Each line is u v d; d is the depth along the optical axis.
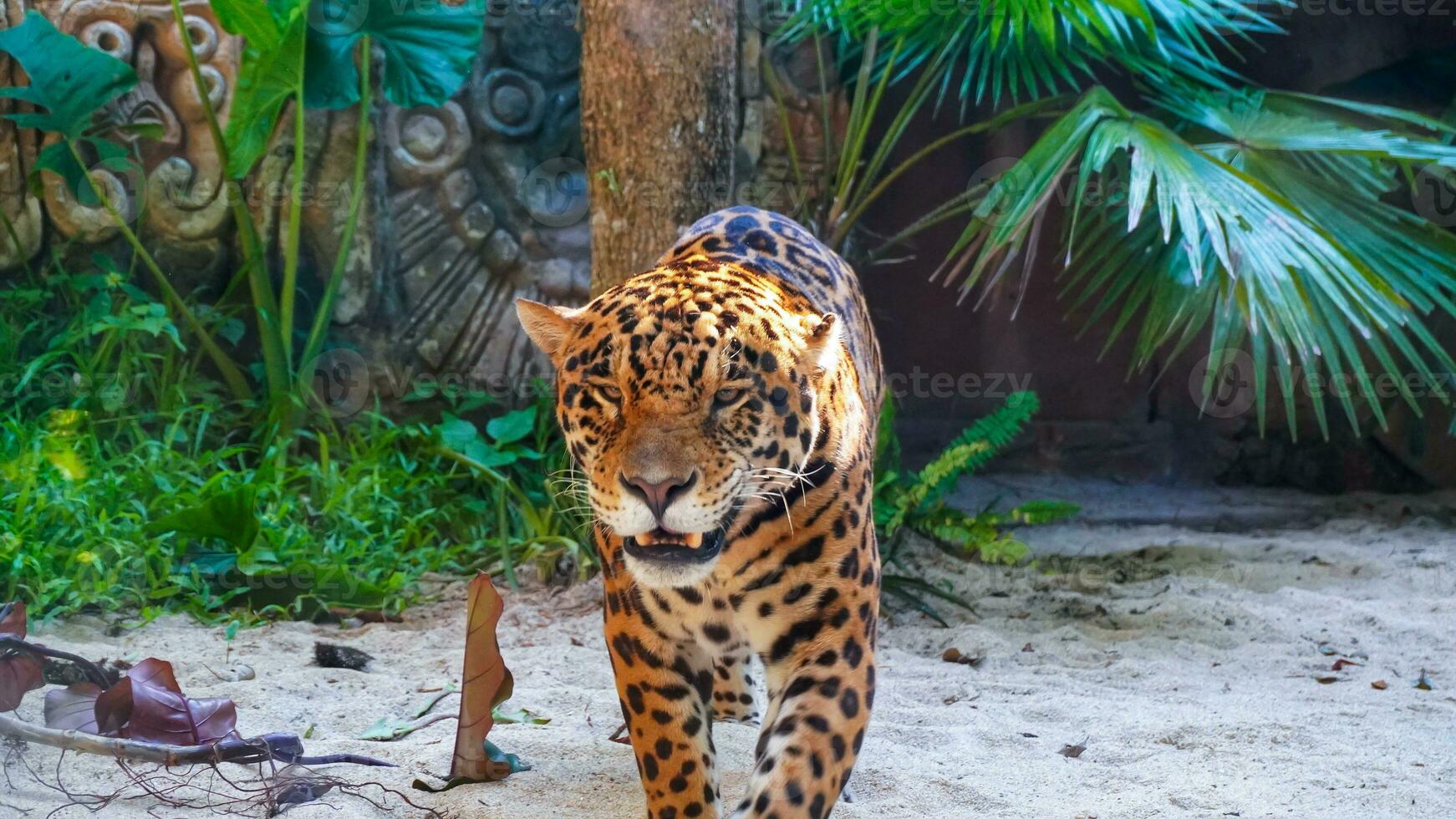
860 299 4.26
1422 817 3.47
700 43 6.16
